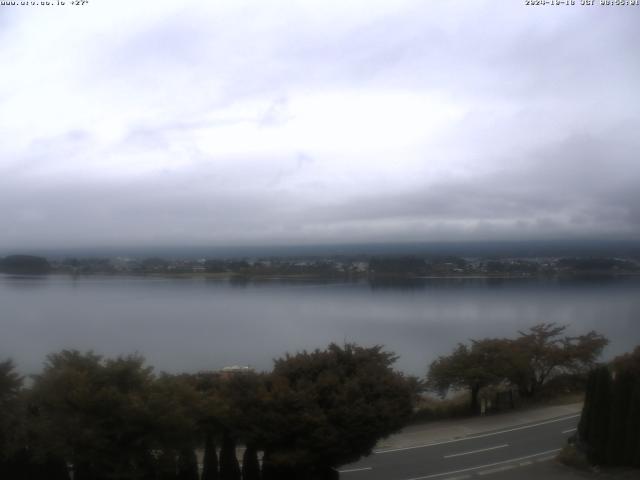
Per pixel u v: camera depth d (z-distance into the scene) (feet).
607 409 62.39
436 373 92.38
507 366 91.15
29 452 46.11
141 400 44.45
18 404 45.65
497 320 242.17
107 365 48.75
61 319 245.24
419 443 73.36
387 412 50.96
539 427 80.79
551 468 62.90
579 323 226.58
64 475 47.32
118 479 45.52
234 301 313.12
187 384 50.39
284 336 215.92
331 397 51.47
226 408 48.93
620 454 61.41
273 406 49.93
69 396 44.21
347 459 52.70
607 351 165.37
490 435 77.05
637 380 62.34
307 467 52.54
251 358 174.60
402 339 206.08
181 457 49.06
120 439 44.68
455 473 61.82
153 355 178.09
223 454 51.16
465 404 91.30
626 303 278.05
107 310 274.77
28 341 193.47
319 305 295.28
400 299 311.47
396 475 61.36
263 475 52.85
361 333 220.43
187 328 232.94
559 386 104.06
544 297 302.45
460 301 297.74
